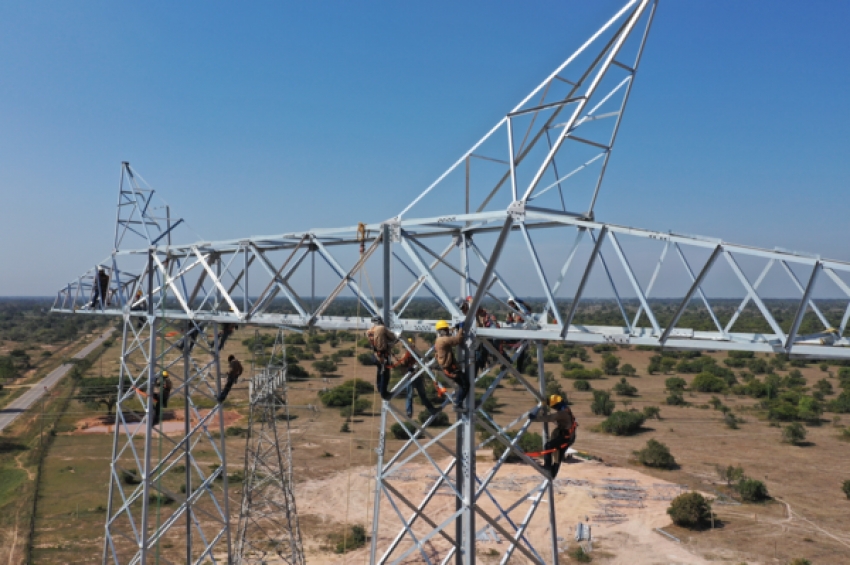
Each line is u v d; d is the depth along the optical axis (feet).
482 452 146.30
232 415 188.44
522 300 43.91
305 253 45.80
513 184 33.17
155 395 62.69
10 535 97.66
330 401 204.03
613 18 31.40
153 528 102.89
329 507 113.70
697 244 27.73
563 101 31.89
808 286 25.40
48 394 203.21
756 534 103.60
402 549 94.89
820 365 327.88
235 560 79.56
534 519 108.17
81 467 132.87
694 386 245.45
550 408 43.27
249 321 47.73
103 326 551.59
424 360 39.04
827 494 123.65
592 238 37.55
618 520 108.47
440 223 35.99
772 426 181.68
